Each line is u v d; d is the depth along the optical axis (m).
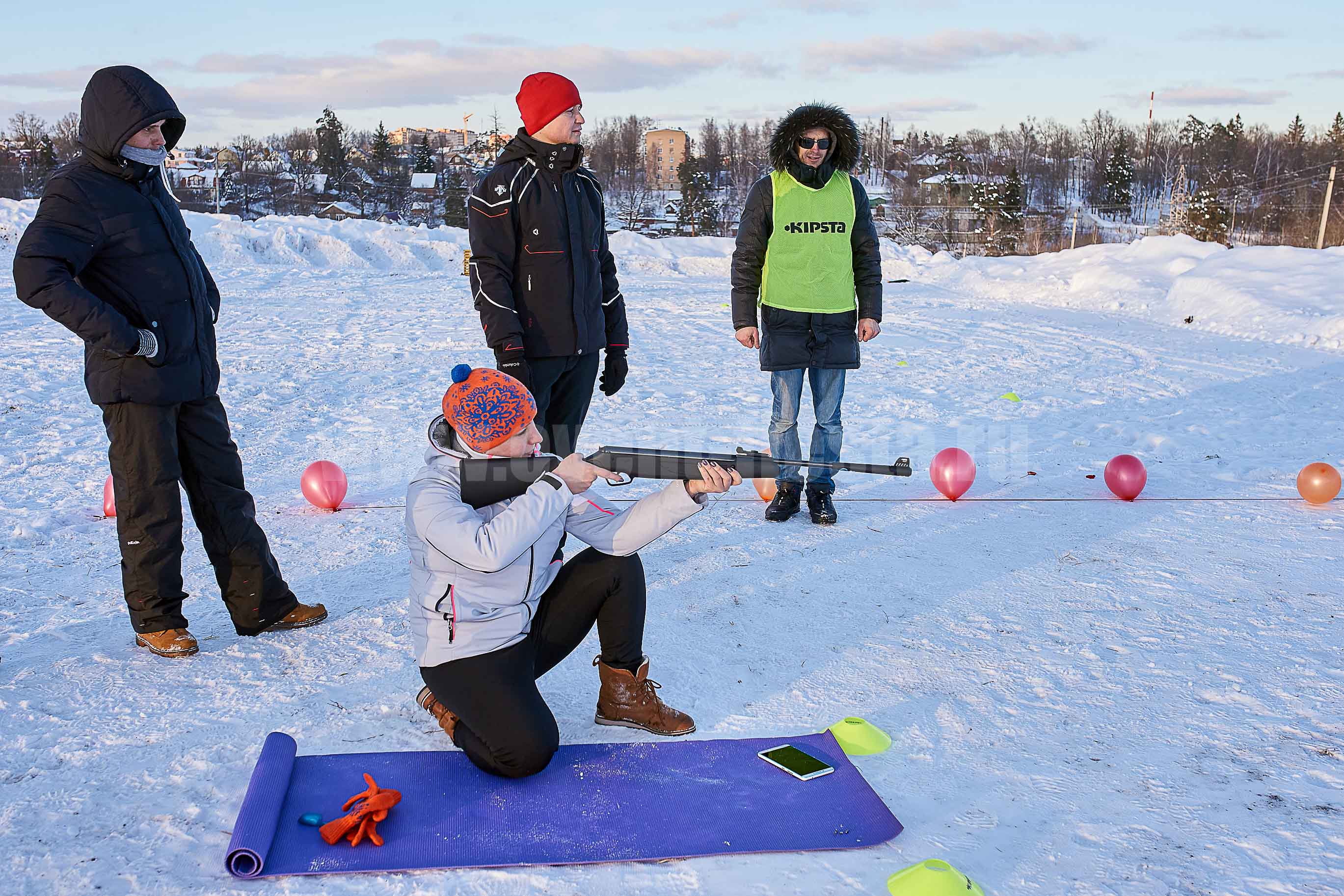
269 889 2.36
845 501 6.09
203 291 3.75
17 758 2.94
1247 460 7.14
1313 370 11.12
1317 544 5.17
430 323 14.63
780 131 5.35
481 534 2.75
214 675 3.55
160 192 3.66
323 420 8.20
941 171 100.75
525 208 4.07
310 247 24.86
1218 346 13.29
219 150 94.25
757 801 2.74
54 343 11.41
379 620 4.09
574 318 4.22
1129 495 6.03
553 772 2.90
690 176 78.19
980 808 2.74
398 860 2.45
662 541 5.21
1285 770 2.94
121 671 3.57
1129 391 9.96
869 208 5.58
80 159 3.49
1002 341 13.82
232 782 2.85
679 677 3.58
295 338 12.83
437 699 2.94
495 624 2.86
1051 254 25.25
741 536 5.32
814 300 5.40
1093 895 2.36
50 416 7.92
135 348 3.39
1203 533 5.38
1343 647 3.84
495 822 2.63
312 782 2.81
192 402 3.71
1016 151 108.50
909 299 20.39
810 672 3.63
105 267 3.46
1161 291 18.62
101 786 2.81
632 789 2.80
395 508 5.75
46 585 4.46
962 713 3.31
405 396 9.23
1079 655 3.78
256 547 3.86
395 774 2.88
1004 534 5.37
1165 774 2.92
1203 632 4.00
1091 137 103.31
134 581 3.66
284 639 3.89
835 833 2.58
